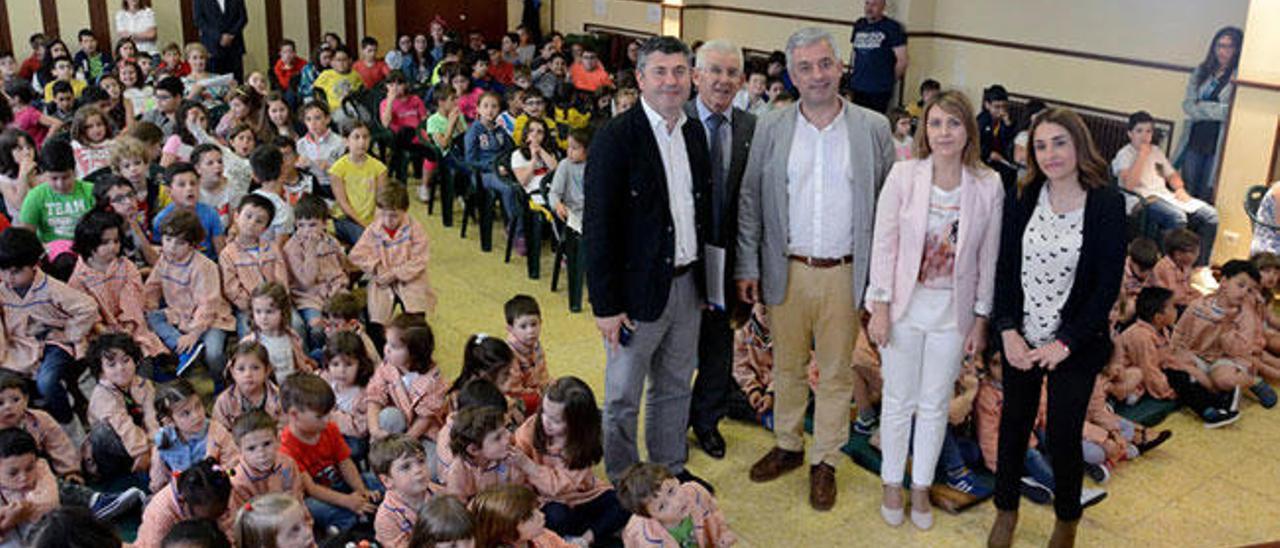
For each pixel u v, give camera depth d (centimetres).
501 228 698
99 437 362
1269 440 427
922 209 317
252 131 579
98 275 417
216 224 490
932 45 881
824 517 361
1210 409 436
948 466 371
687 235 331
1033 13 800
